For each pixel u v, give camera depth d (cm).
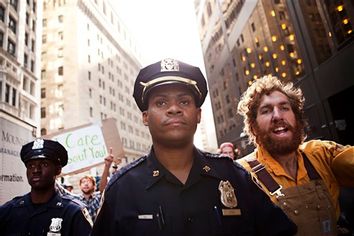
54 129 3997
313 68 921
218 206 116
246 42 1677
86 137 551
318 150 185
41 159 254
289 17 1051
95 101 4619
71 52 4319
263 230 122
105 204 121
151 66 130
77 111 4053
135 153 5912
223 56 2191
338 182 179
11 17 2727
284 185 174
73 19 4484
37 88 3180
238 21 1780
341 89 793
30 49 3084
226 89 2183
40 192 252
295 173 180
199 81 133
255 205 124
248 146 1636
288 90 202
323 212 163
